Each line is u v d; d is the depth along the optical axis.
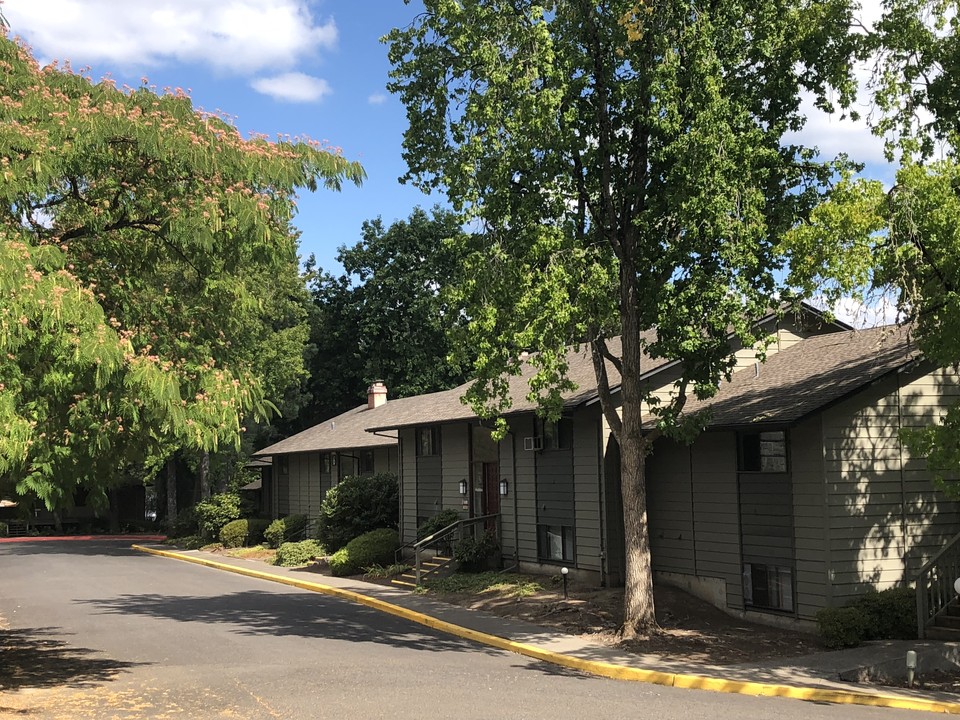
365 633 16.98
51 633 17.09
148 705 10.55
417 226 55.47
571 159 15.10
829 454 16.08
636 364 15.77
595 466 21.14
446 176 15.44
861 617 14.35
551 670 13.16
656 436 16.02
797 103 15.13
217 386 10.95
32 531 60.03
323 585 25.00
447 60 15.52
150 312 12.13
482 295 14.54
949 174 11.88
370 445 33.38
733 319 13.39
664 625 16.69
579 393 21.50
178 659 14.00
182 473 61.66
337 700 10.83
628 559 15.54
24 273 8.84
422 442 30.20
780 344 22.25
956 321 11.65
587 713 10.15
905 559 16.45
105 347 9.13
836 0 13.73
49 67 11.43
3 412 8.52
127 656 14.32
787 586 16.88
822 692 11.23
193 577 29.38
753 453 17.73
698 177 13.41
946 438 12.27
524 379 27.42
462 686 11.78
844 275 11.59
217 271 12.44
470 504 27.08
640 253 15.55
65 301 9.04
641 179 15.33
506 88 14.40
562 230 14.18
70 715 9.98
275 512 45.25
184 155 10.91
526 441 23.78
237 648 15.10
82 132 10.38
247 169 11.31
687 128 14.31
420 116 15.84
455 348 15.26
